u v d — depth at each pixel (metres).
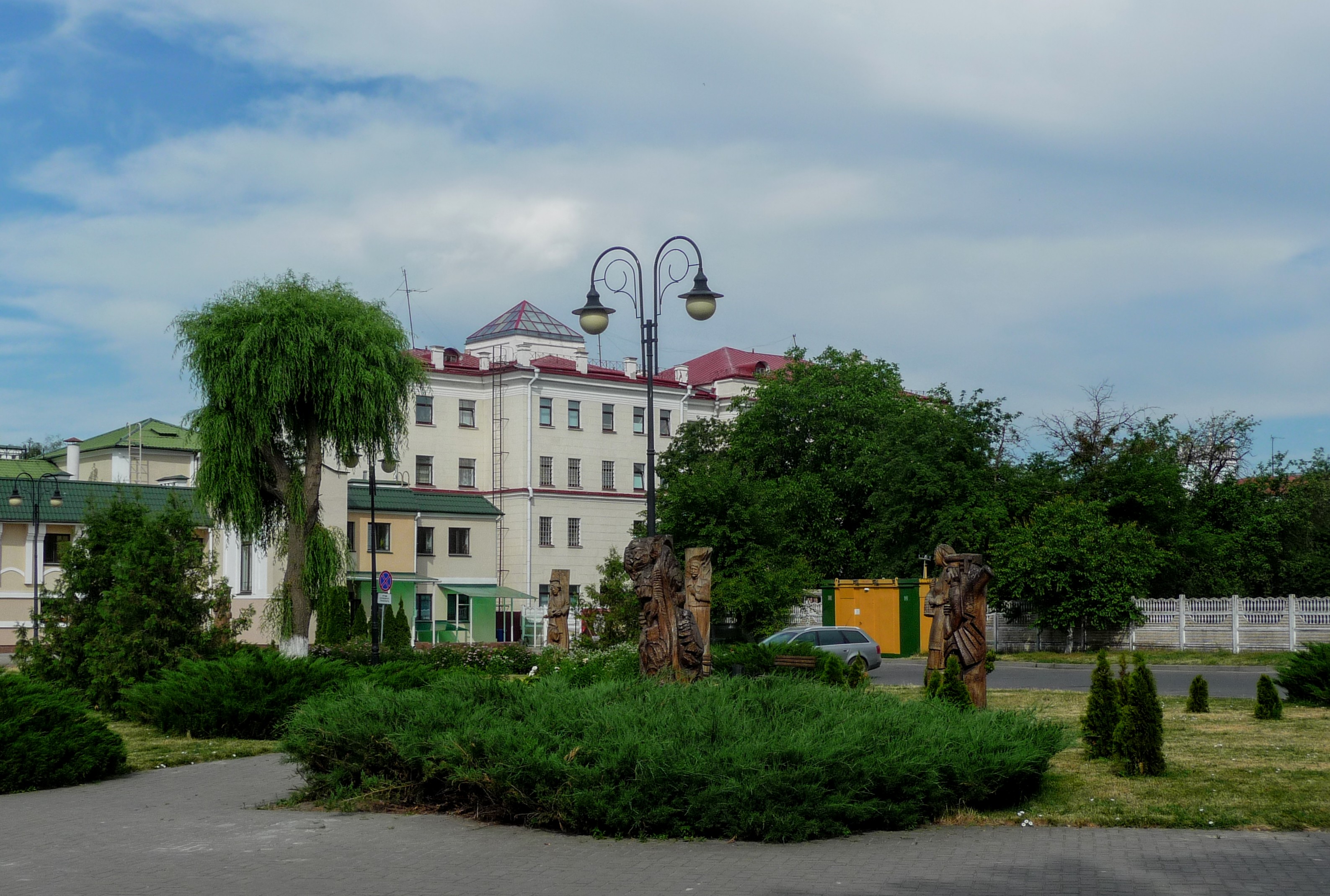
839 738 10.62
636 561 15.66
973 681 17.00
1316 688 21.30
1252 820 10.47
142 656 21.12
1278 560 51.69
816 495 57.84
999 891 8.18
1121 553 41.56
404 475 66.44
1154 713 12.75
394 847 10.11
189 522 22.67
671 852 9.74
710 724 10.96
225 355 29.83
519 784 10.79
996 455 51.84
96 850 10.33
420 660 32.00
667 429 74.81
